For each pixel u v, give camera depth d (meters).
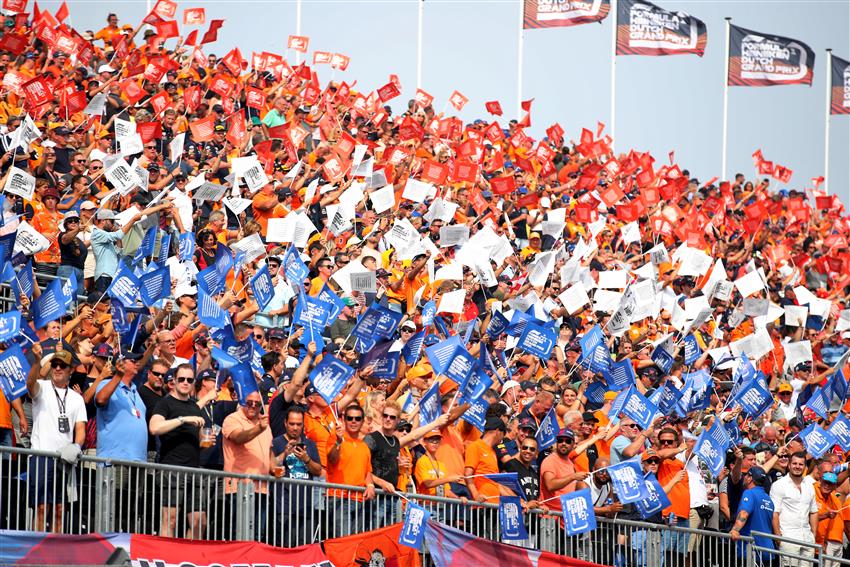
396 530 49.78
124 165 62.94
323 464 50.06
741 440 66.06
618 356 69.06
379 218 77.19
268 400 51.16
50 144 71.06
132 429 45.47
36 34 87.06
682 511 59.41
